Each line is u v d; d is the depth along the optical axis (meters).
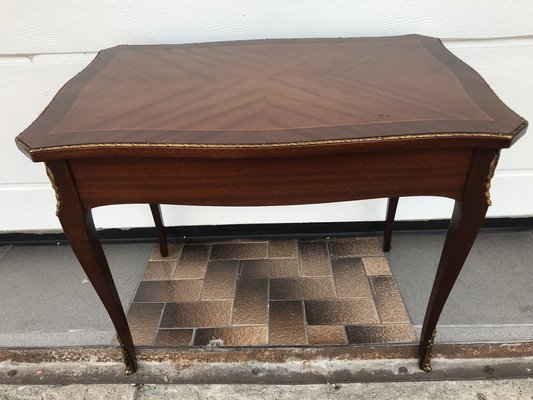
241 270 1.62
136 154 0.81
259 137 0.79
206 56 1.22
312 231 1.78
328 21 1.35
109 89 1.03
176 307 1.48
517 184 1.62
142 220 1.74
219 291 1.54
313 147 0.78
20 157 1.58
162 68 1.15
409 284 1.53
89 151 0.80
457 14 1.32
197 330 1.40
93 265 1.02
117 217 1.72
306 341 1.34
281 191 0.89
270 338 1.36
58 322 1.46
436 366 1.25
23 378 1.29
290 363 1.28
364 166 0.85
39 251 1.79
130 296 1.54
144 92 1.01
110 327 1.43
